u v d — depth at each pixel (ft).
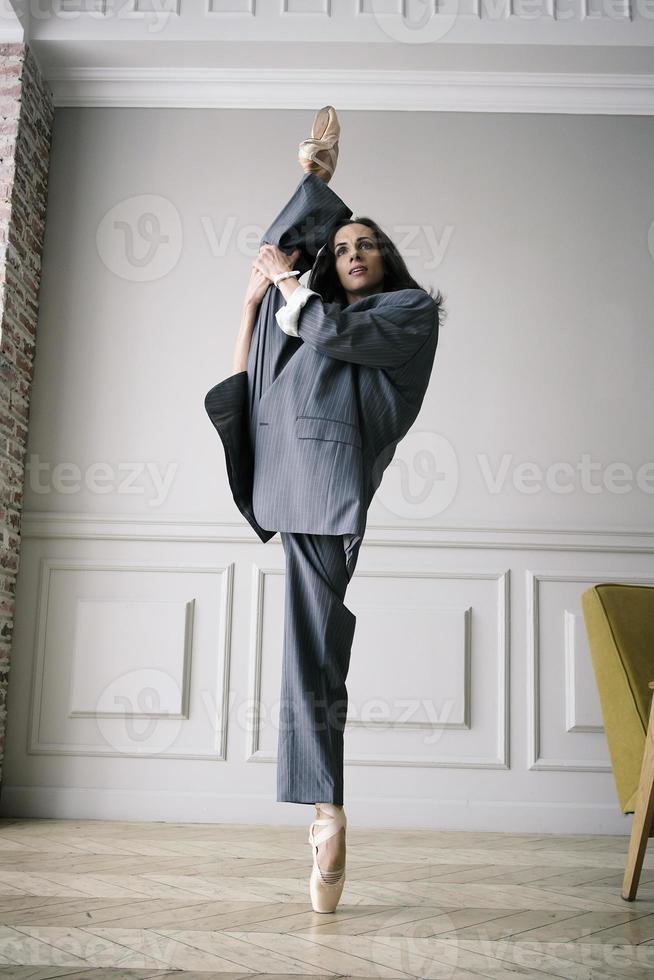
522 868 7.72
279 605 10.65
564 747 10.30
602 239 11.43
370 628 10.49
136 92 11.80
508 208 11.50
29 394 11.09
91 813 10.22
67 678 10.51
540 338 11.21
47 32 11.21
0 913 5.51
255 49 11.34
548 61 11.38
